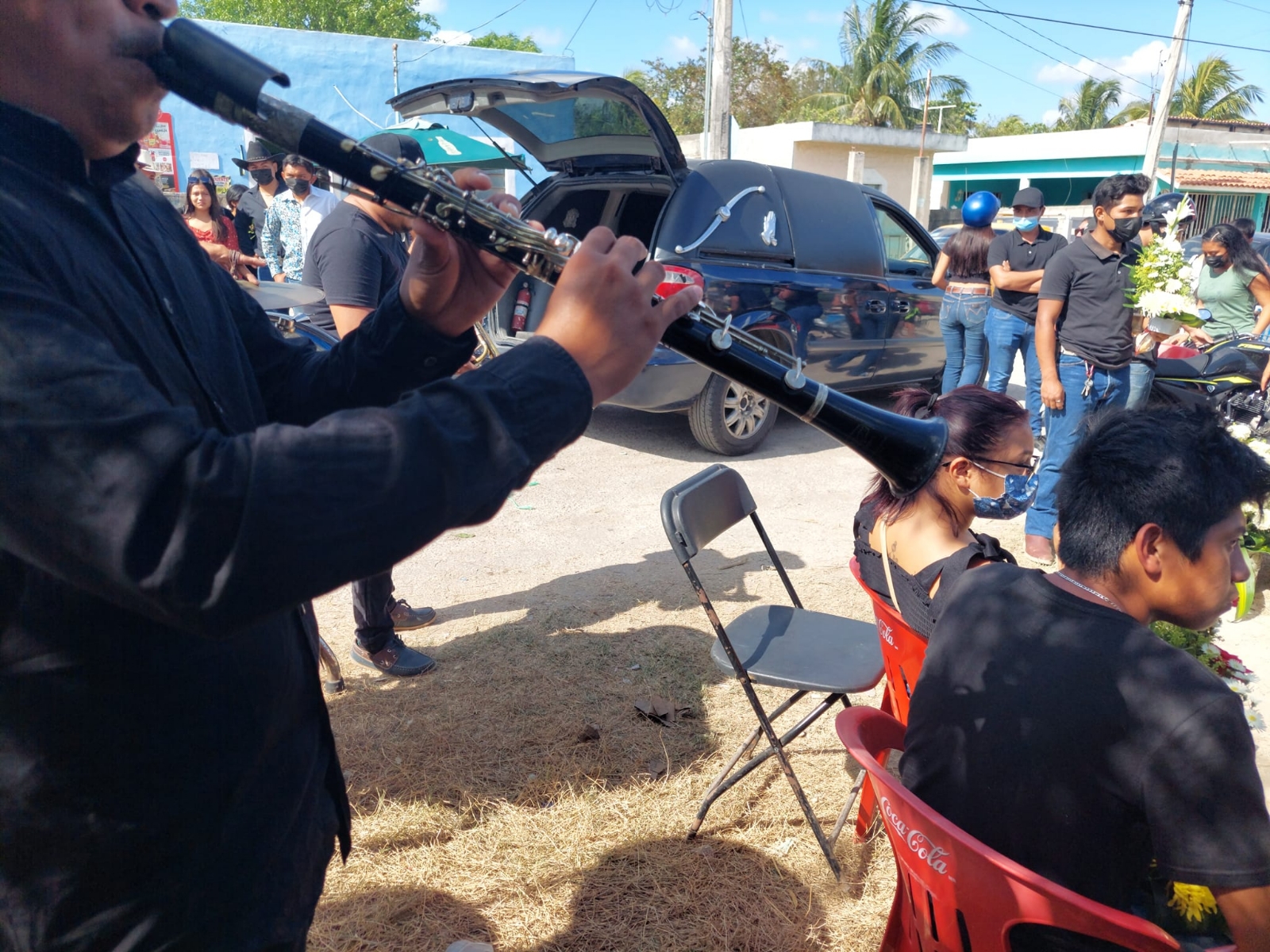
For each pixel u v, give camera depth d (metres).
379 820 2.60
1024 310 5.89
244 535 0.66
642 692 3.30
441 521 0.72
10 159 0.82
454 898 2.34
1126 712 1.27
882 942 1.88
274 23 32.78
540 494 5.46
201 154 12.52
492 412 0.74
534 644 3.64
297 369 1.25
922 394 2.37
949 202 30.80
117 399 0.68
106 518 0.66
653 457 6.25
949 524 2.20
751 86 39.62
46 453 0.66
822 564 4.51
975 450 2.13
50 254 0.80
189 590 0.67
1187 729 1.22
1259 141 26.20
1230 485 1.36
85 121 0.85
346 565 0.69
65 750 0.87
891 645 2.29
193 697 0.91
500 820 2.62
